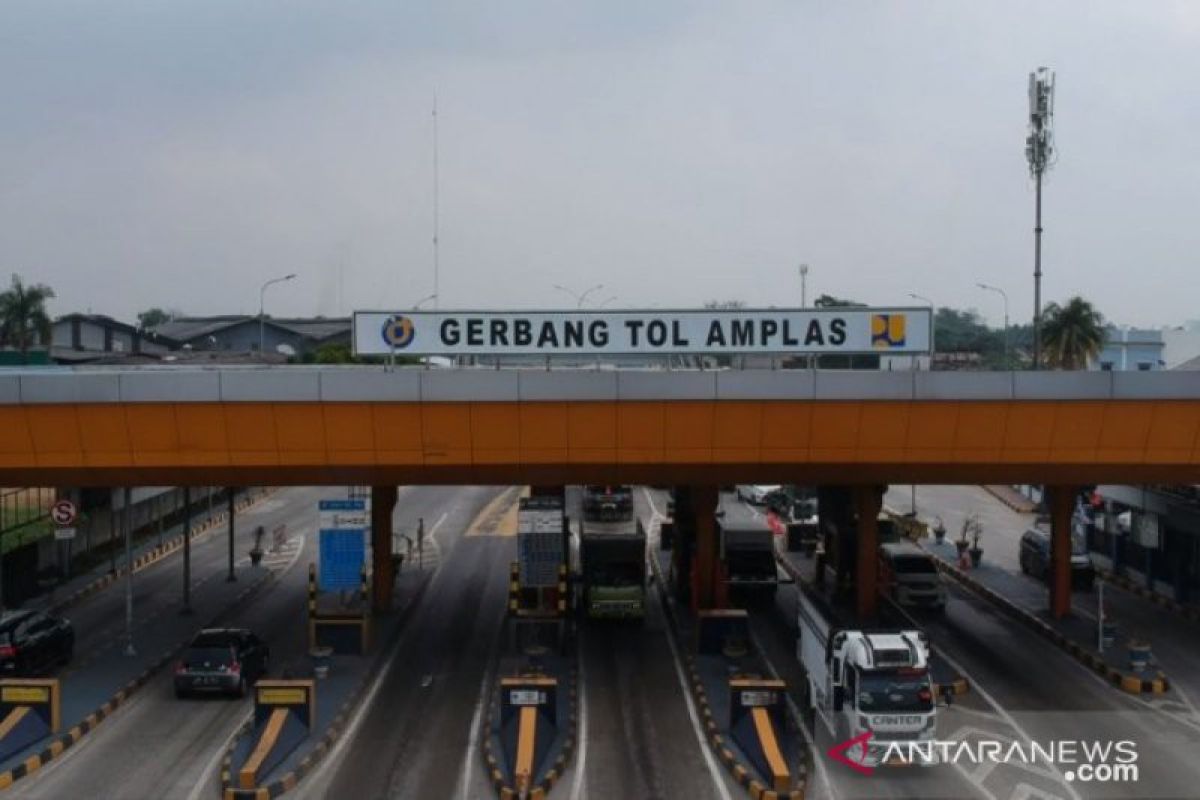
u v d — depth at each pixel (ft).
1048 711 83.10
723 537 121.08
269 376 83.30
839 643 74.49
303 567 147.64
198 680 84.48
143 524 172.45
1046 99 132.77
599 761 71.87
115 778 68.23
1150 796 65.57
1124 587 130.11
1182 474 87.51
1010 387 83.51
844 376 83.76
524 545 98.07
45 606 118.83
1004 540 169.78
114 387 82.74
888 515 166.50
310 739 74.02
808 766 70.95
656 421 84.38
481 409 84.07
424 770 70.18
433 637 106.63
